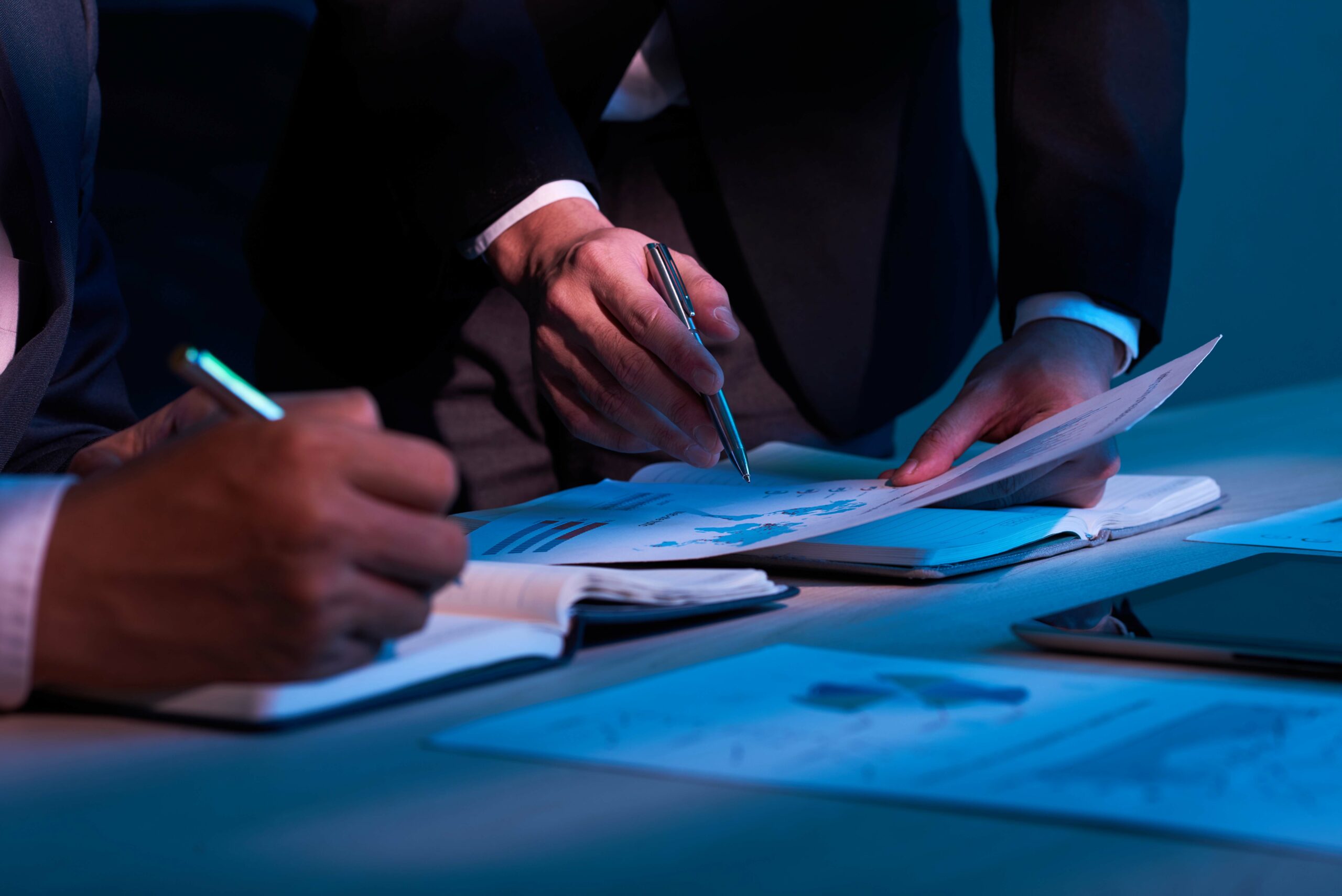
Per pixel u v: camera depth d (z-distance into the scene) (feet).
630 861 0.91
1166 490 2.97
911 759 1.10
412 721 1.33
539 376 3.13
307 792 1.10
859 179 4.36
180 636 1.26
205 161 6.71
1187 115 9.41
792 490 2.88
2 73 2.59
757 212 4.25
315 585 1.21
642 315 2.64
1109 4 3.43
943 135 4.66
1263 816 0.93
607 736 1.22
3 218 2.70
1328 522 2.59
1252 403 6.01
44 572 1.28
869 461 3.43
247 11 6.85
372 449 1.25
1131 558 2.36
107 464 2.03
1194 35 9.27
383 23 3.32
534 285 3.12
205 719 1.29
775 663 1.50
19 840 1.00
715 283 2.84
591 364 2.90
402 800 1.07
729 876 0.88
